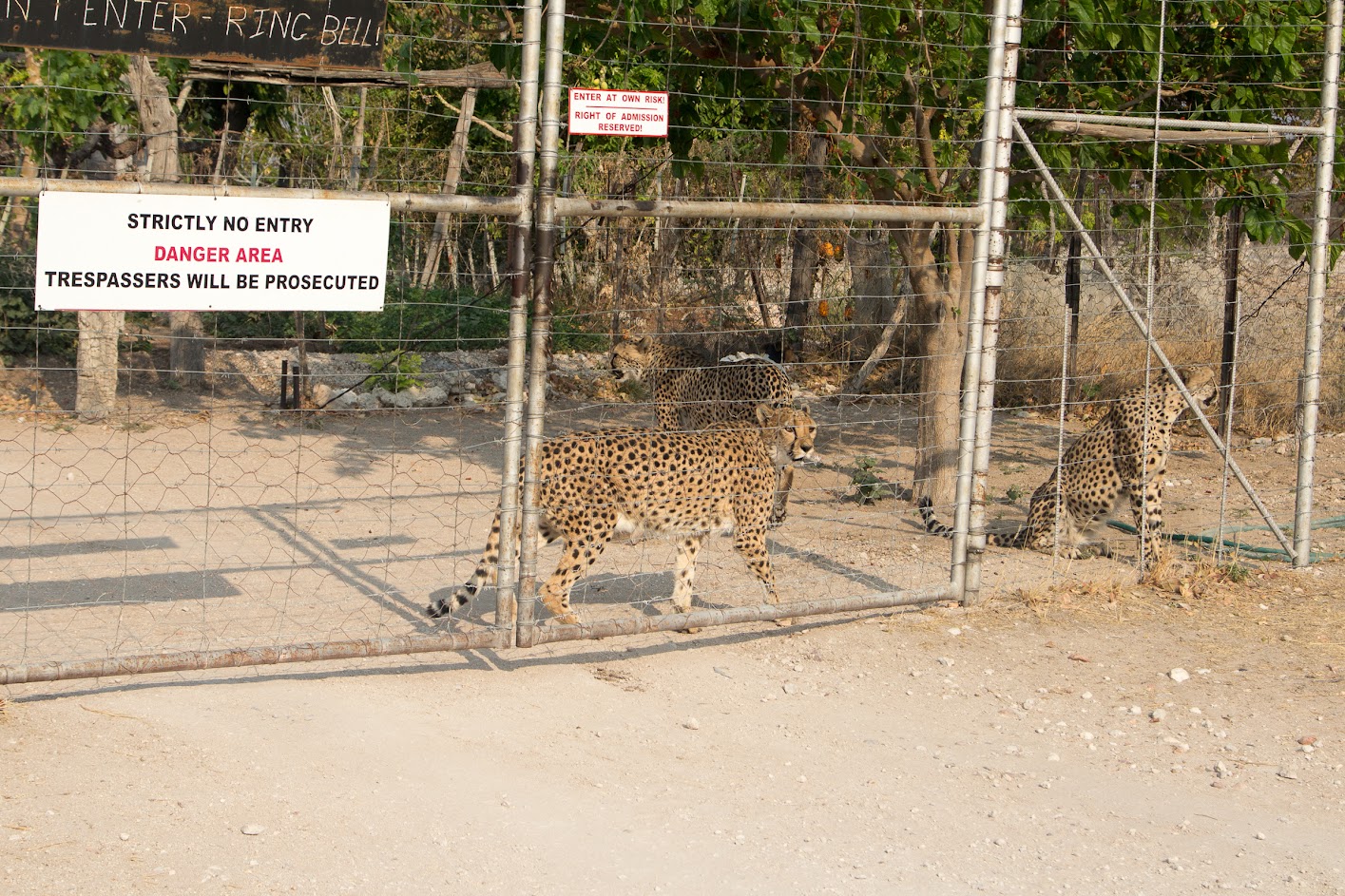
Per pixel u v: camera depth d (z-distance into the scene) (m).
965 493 6.84
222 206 4.84
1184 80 8.81
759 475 6.72
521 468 6.02
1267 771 5.00
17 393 12.54
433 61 12.45
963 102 8.52
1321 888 4.07
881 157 8.66
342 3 4.90
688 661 6.05
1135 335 13.91
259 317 16.75
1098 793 4.75
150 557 7.46
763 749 5.05
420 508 8.99
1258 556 8.20
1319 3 8.31
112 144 12.18
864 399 14.29
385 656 5.64
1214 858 4.26
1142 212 9.30
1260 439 12.17
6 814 4.11
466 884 3.88
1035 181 8.72
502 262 20.44
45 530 7.95
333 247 5.02
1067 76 8.32
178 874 3.82
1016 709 5.57
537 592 6.39
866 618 6.78
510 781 4.63
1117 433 7.98
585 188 14.88
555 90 5.19
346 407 13.05
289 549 7.74
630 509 6.29
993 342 6.70
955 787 4.76
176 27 4.73
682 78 8.43
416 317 15.54
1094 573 7.79
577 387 14.18
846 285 17.59
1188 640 6.55
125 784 4.40
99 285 4.74
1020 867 4.15
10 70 10.38
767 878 4.00
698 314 15.80
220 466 10.14
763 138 11.07
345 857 4.00
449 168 16.12
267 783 4.48
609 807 4.47
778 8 7.16
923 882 4.02
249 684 5.41
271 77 8.34
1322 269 7.83
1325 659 6.28
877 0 7.43
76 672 4.88
